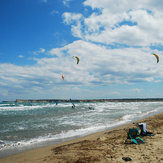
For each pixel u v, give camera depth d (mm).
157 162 5246
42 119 20625
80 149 7164
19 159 6430
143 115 24688
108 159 5680
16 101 188875
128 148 6879
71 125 15328
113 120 18828
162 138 8227
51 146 8398
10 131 12531
